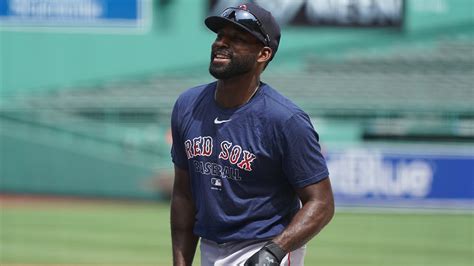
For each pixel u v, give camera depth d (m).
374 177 62.78
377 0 71.44
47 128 66.31
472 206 63.09
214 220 13.71
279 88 71.44
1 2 67.19
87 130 66.75
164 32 68.88
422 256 41.25
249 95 13.37
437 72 71.69
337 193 62.78
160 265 37.12
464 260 40.28
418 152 62.91
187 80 69.12
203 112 13.73
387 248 43.72
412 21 71.81
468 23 72.12
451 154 63.03
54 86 67.81
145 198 65.31
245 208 13.52
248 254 13.59
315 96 71.00
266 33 13.19
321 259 39.66
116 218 54.50
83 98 68.00
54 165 65.62
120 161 65.56
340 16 71.31
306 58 71.38
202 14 69.00
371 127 69.19
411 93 71.06
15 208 58.94
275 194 13.59
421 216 59.22
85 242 43.91
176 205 14.67
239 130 13.30
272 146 13.20
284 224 13.76
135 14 68.62
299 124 13.13
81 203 62.97
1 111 66.38
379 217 58.03
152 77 68.88
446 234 49.91
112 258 38.91
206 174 13.69
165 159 65.94
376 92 71.06
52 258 38.72
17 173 65.50
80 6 68.00
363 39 71.50
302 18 71.12
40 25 67.62
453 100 70.88
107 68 68.50
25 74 67.50
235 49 13.10
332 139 68.56
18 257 38.94
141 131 67.19
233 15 13.09
